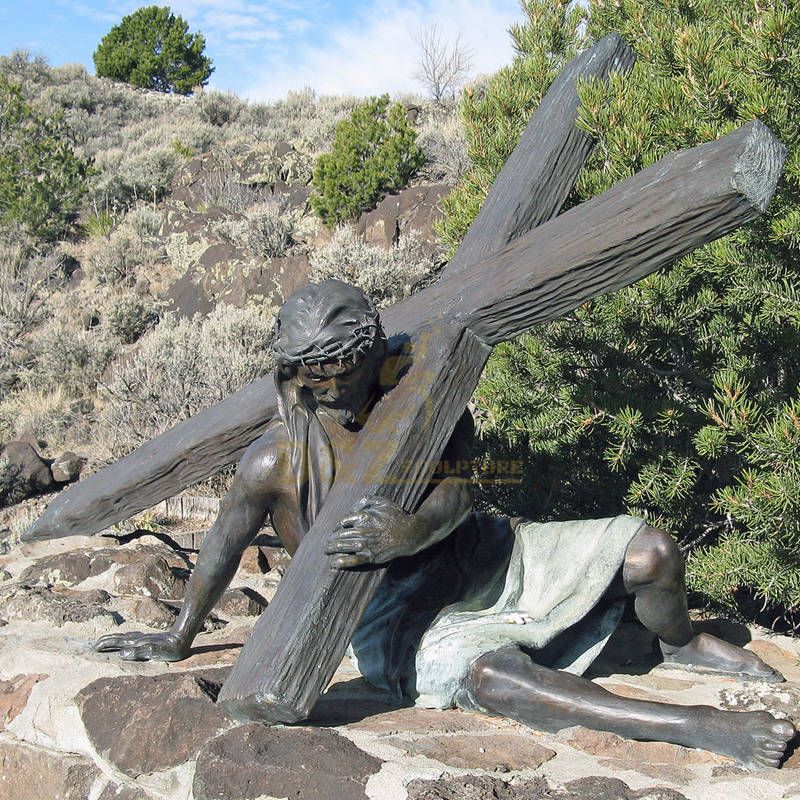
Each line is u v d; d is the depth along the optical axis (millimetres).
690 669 3459
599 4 5402
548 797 2344
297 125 28141
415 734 2748
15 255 18734
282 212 18688
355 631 3045
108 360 14773
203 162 22078
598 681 3348
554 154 3869
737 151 2787
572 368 5035
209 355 11812
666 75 4719
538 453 5328
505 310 3145
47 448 12203
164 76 38719
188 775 2756
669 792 2344
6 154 20859
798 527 3875
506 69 5445
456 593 3205
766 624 4797
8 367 15062
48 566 4598
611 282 3047
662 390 5023
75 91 34125
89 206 21438
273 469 3043
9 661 3566
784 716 2885
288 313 2816
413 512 2934
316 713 2963
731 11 4238
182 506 7223
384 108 18062
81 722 3102
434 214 14984
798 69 3910
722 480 4797
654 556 3098
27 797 3162
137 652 3449
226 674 3172
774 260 4133
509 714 2840
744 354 4645
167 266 18156
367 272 13508
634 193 2984
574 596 3092
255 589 4684
